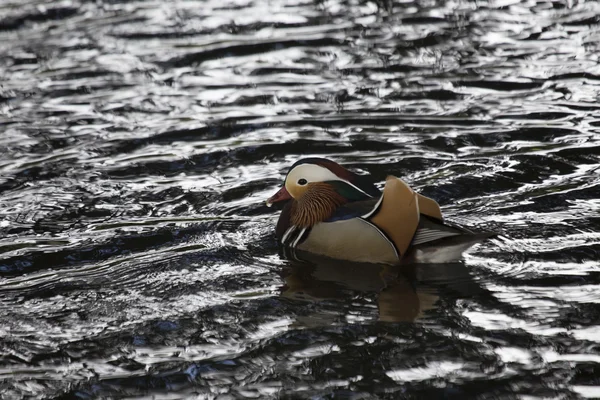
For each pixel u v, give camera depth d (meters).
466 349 8.58
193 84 18.42
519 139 14.95
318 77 18.58
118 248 11.50
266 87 18.09
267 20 22.81
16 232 12.09
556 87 17.36
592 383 7.91
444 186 13.11
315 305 9.69
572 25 21.38
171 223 12.24
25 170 14.32
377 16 22.80
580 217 11.73
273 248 11.34
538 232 11.30
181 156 14.78
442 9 23.22
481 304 9.48
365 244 10.65
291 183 11.52
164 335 9.16
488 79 18.03
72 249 11.49
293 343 8.86
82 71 19.52
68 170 14.28
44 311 9.82
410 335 8.91
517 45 20.11
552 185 12.96
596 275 10.05
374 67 19.05
